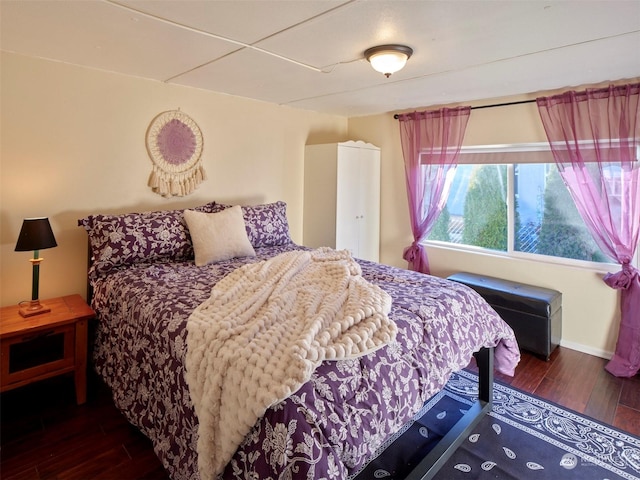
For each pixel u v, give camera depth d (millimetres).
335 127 4320
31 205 2422
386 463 1801
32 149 2396
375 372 1355
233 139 3418
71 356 2158
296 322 1450
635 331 2643
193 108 3123
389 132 4109
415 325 1626
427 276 2350
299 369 1161
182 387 1478
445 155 3605
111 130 2705
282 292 1771
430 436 1997
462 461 1802
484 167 3592
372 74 2688
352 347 1324
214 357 1319
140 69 2615
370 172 4086
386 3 1652
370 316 1510
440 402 2303
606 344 2916
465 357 1817
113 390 2080
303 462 1045
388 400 1354
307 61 2424
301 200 4047
